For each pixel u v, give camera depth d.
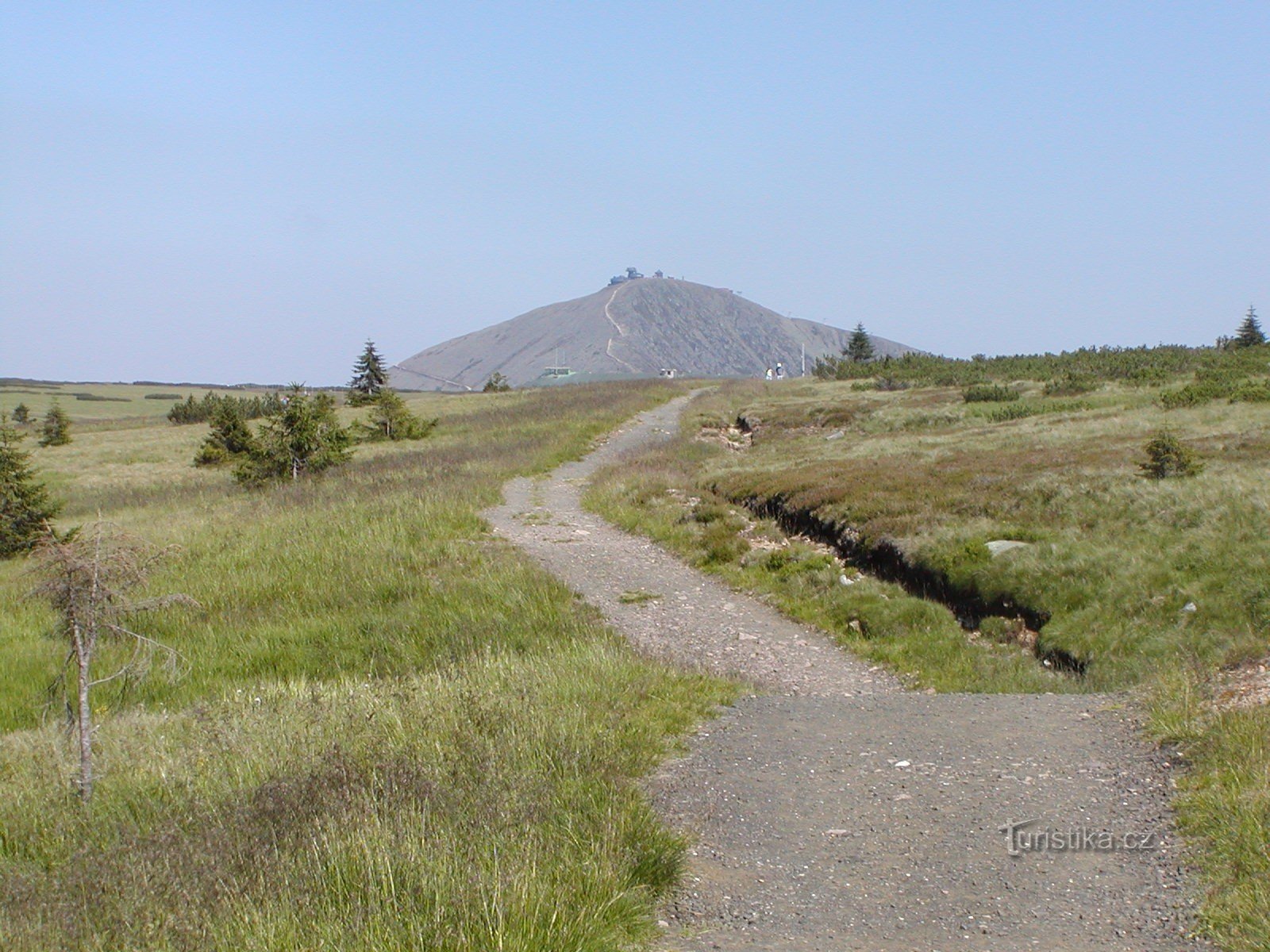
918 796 6.61
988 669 12.12
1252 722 6.74
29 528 22.88
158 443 54.19
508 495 26.08
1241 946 4.30
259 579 17.27
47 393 141.38
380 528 20.00
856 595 15.59
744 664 13.15
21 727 11.92
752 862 5.66
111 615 7.81
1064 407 36.00
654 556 19.62
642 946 4.64
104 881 5.14
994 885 5.21
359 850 5.08
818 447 32.97
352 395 67.88
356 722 8.00
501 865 4.95
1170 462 18.16
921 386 51.72
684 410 49.31
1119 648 11.66
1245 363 38.47
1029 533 15.82
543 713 7.89
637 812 5.92
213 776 7.30
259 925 4.41
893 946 4.60
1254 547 12.76
